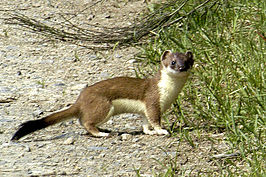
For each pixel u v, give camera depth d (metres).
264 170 7.81
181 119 9.94
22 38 14.84
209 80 11.43
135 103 9.60
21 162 8.38
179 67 9.21
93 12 16.89
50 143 9.20
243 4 14.16
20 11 16.89
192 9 14.42
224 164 8.38
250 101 9.84
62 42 14.69
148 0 17.38
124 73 12.68
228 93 10.48
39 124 9.15
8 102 11.02
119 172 8.14
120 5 17.38
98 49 14.12
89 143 9.23
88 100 9.43
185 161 8.52
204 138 9.36
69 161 8.50
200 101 10.80
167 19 13.90
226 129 9.38
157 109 9.58
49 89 11.76
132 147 9.07
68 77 12.51
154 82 9.58
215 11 14.16
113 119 10.41
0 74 12.51
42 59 13.55
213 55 12.48
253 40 12.50
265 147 8.58
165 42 13.48
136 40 13.98
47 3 17.67
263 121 9.25
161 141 9.30
